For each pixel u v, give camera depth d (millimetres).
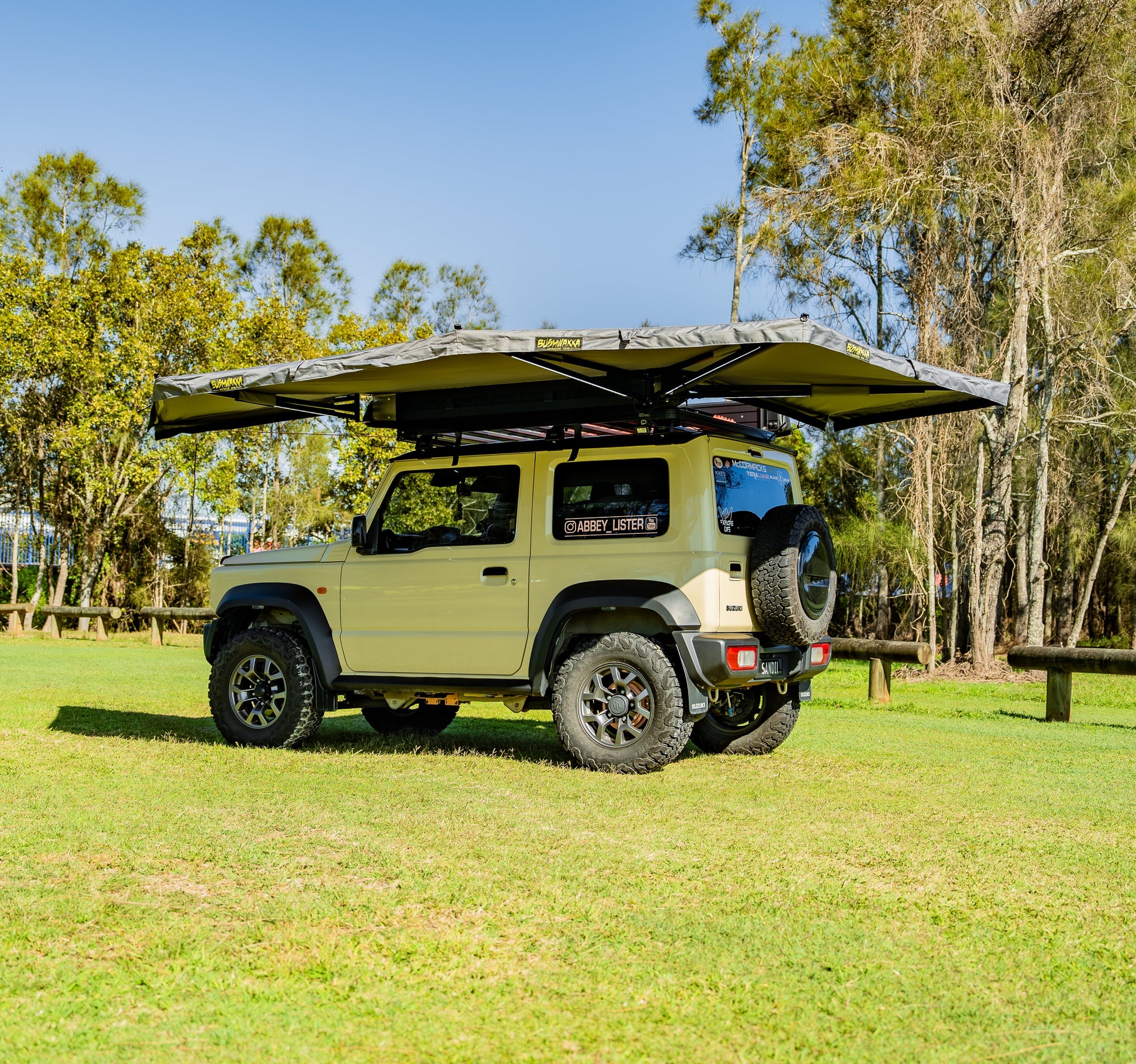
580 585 6957
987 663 18719
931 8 18031
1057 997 3164
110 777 6305
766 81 21141
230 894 3992
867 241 19156
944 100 17688
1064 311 18125
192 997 3049
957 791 6297
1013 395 18438
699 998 3102
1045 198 17375
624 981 3215
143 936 3520
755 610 6934
